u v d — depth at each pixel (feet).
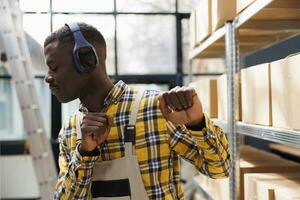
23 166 13.28
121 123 3.36
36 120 8.11
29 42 8.67
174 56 12.01
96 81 3.39
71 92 3.35
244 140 9.37
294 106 4.07
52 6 9.21
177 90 2.96
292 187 4.96
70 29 3.29
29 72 8.13
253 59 9.25
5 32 7.67
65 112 11.75
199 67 11.53
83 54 3.23
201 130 3.14
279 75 4.47
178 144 3.42
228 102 6.17
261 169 6.11
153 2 11.78
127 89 3.51
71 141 3.54
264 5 4.65
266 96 4.85
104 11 11.41
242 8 5.49
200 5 7.83
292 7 4.88
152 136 3.34
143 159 3.34
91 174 3.27
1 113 13.38
